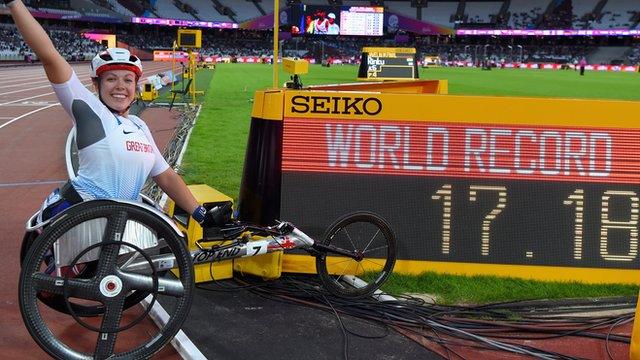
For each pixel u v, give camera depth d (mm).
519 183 4914
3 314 4336
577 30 81875
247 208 4973
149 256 3598
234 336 4004
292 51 84438
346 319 4297
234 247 4316
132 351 3492
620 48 81625
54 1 70375
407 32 87562
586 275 4938
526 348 3904
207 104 19812
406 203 4938
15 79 36281
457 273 4973
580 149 4906
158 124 15453
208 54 85125
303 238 4496
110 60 3500
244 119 16047
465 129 4902
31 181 9008
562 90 29656
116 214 3322
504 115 4891
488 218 4938
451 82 35219
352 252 4684
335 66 65375
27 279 3229
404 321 4250
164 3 85750
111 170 3477
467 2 90375
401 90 7668
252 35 94500
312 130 4902
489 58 80812
